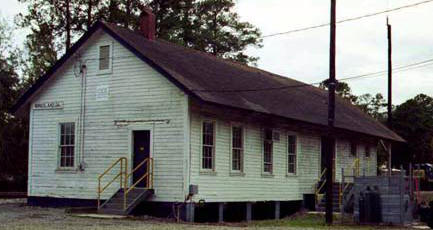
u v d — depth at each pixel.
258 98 28.56
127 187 24.88
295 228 20.84
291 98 33.16
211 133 25.42
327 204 23.33
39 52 45.16
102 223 20.38
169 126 24.30
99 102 26.44
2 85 44.91
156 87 24.84
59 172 27.31
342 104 42.28
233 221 26.27
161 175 24.23
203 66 28.56
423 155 58.59
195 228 19.66
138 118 25.19
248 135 27.69
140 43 26.34
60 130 27.62
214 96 24.34
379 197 23.02
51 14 44.34
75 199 26.70
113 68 26.16
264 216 28.78
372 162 40.66
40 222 20.42
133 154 25.31
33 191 28.06
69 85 27.45
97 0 44.34
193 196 23.81
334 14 23.52
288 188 30.53
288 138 31.02
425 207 23.42
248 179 27.41
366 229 21.11
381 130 40.84
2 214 23.59
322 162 34.22
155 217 23.66
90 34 26.45
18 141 46.00
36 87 28.00
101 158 26.12
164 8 48.00
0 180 46.84
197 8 51.53
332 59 23.50
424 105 60.78
